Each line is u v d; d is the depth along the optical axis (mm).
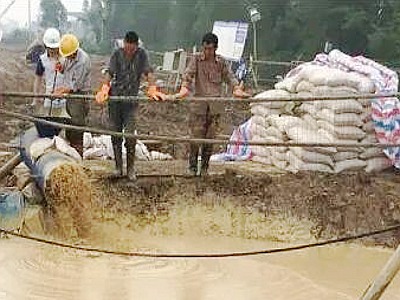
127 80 10203
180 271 8266
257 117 11719
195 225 10289
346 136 10180
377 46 26219
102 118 14445
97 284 7672
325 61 11477
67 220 9234
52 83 10203
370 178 10281
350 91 10133
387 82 10305
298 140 10438
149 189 10484
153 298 7312
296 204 10141
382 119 10164
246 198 10375
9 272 7930
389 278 5074
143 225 10156
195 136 10570
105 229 9859
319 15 28203
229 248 9625
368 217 9781
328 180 10305
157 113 17297
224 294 7562
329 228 9859
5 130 14047
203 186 10570
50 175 9039
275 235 10039
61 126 7824
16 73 20781
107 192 10359
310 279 8320
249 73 22094
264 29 30578
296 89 11031
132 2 40062
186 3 36062
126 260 8570
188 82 10297
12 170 10109
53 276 7848
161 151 13742
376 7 27547
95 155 12125
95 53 41562
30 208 9336
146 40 39656
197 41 34906
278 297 7609
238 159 12148
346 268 8852
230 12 32531
